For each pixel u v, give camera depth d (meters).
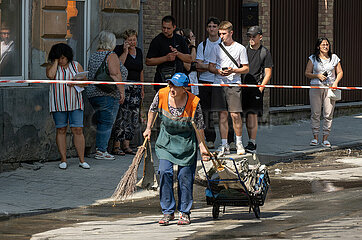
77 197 17.94
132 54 23.88
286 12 36.03
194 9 30.91
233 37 33.41
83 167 21.39
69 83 20.92
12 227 14.32
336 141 29.67
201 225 14.64
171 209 14.85
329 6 38.09
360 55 41.81
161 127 15.17
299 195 18.50
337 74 28.09
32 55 22.03
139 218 15.60
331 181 20.83
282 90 36.09
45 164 21.67
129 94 23.70
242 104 25.36
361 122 36.78
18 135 20.83
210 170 15.72
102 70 22.08
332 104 27.94
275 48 35.47
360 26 41.66
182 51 24.19
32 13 21.94
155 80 24.27
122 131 23.66
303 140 29.75
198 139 15.06
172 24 23.89
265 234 13.10
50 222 14.95
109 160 22.92
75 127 21.25
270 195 18.59
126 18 24.75
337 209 15.86
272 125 34.62
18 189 18.56
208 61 25.19
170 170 14.93
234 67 24.48
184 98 14.87
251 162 24.11
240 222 14.83
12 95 20.61
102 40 22.36
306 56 37.50
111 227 14.35
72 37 23.48
